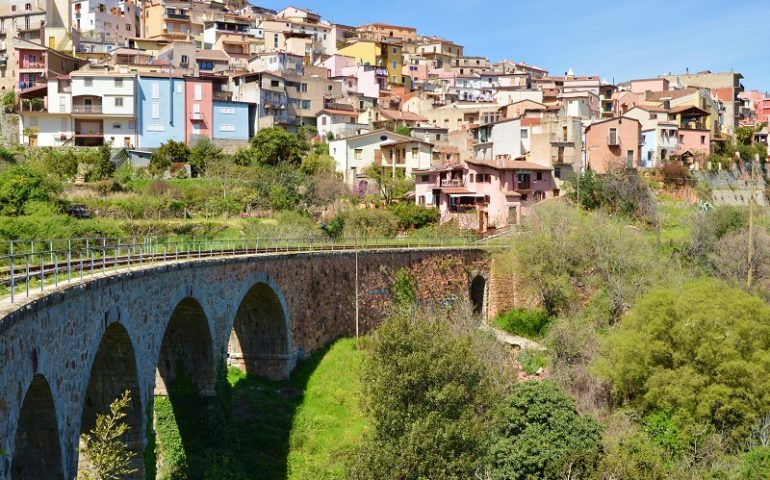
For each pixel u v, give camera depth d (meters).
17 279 26.92
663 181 107.50
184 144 107.44
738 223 85.25
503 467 41.19
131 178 93.00
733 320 51.47
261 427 48.28
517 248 77.06
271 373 56.72
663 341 51.66
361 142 115.25
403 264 71.81
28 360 22.36
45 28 149.00
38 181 70.19
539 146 105.69
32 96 115.19
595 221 79.44
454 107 148.38
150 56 141.75
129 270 33.31
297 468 44.91
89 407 33.75
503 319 77.19
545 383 46.06
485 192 98.25
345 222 86.00
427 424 38.22
